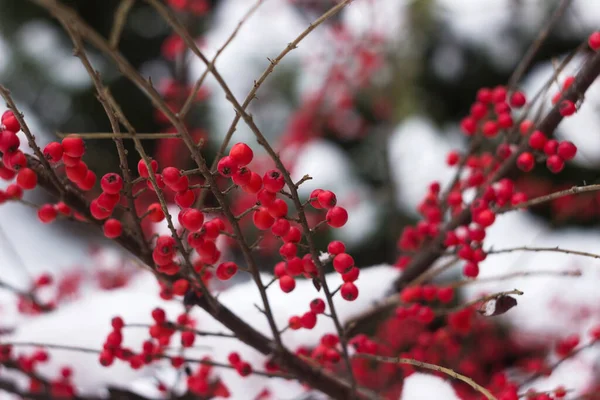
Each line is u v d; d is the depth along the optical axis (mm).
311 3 1878
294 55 1945
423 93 1832
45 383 939
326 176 1842
